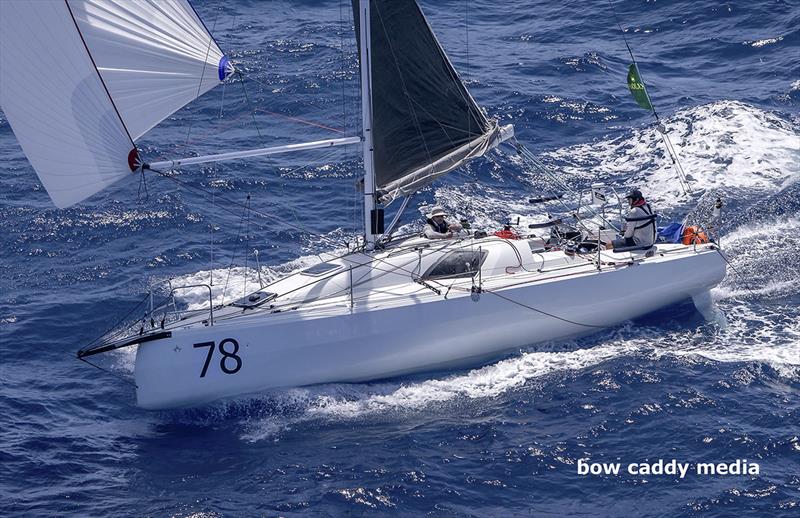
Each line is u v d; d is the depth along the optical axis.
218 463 53.84
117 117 52.59
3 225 81.12
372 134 61.91
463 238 66.25
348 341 59.38
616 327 66.75
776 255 75.31
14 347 65.31
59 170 52.50
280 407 58.59
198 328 57.84
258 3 132.75
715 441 53.94
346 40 119.94
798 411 56.22
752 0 123.81
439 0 134.12
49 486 51.91
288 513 49.28
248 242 79.19
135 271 75.12
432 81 63.22
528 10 131.25
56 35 50.12
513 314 62.53
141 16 52.66
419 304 60.38
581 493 50.47
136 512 49.75
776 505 48.88
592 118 100.62
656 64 113.31
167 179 88.44
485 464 52.81
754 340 64.50
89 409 59.31
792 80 106.19
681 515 48.50
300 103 103.75
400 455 53.72
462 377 61.88
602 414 56.91
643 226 67.69
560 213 83.31
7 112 50.84
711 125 96.62
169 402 57.75
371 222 63.59
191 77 54.88
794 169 88.44
